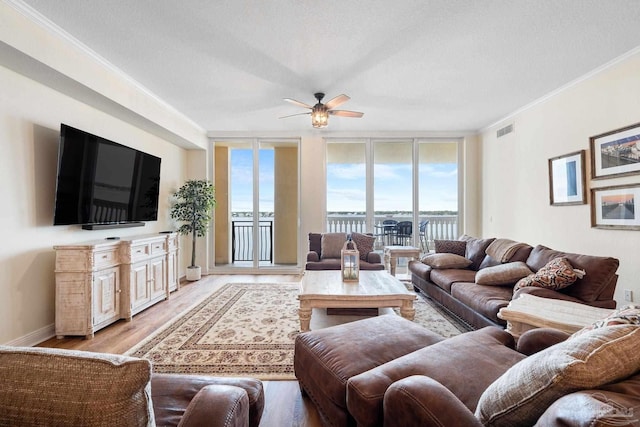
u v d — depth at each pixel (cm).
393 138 612
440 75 359
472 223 612
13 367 66
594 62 330
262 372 235
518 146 491
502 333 171
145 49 298
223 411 91
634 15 250
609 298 245
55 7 236
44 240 298
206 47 296
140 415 66
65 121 322
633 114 312
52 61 262
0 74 260
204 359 253
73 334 291
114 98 339
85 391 63
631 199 314
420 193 624
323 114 380
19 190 275
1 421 64
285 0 231
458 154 624
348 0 231
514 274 296
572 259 267
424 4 236
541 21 257
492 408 99
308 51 304
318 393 163
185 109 475
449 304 340
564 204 397
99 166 348
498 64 333
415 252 493
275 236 660
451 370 133
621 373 82
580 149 374
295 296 435
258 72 348
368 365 151
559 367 81
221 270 616
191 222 555
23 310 278
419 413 95
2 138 262
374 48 299
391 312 363
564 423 69
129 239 354
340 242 496
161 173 512
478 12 246
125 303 338
